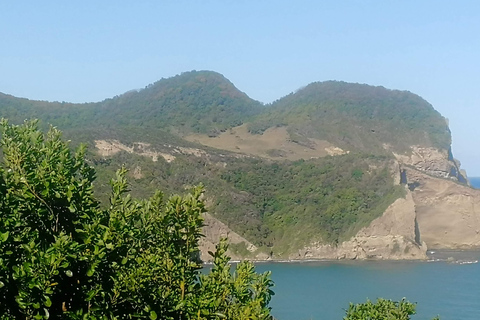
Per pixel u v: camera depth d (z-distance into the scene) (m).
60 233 8.11
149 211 10.22
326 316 51.72
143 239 9.84
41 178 8.73
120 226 8.77
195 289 10.11
